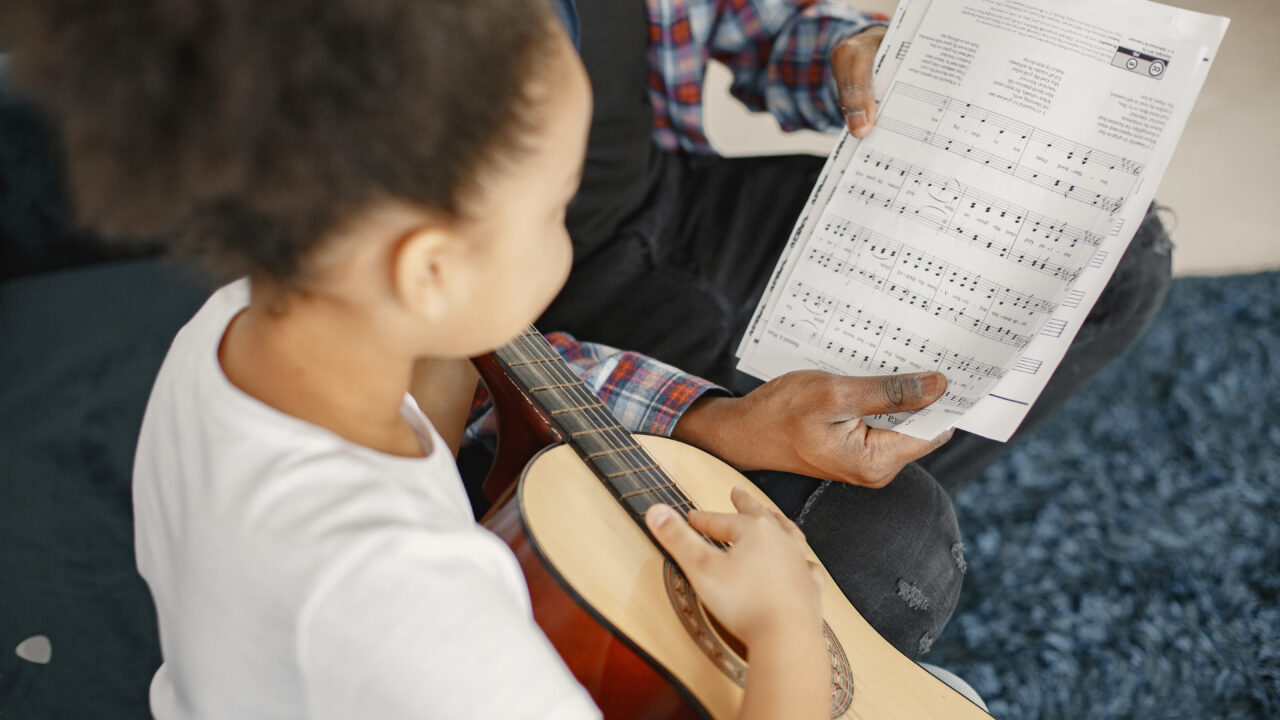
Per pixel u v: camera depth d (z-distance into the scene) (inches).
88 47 13.2
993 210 34.9
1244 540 62.7
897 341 35.9
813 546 38.2
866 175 37.1
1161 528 63.1
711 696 26.8
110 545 41.8
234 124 13.6
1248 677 56.1
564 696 17.9
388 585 16.8
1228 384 71.2
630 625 26.9
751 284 51.5
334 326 18.3
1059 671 54.9
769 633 24.2
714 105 93.0
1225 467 66.6
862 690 31.2
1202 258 82.9
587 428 31.8
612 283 50.1
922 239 35.8
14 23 13.3
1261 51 102.3
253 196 14.6
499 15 15.2
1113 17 34.4
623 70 48.5
